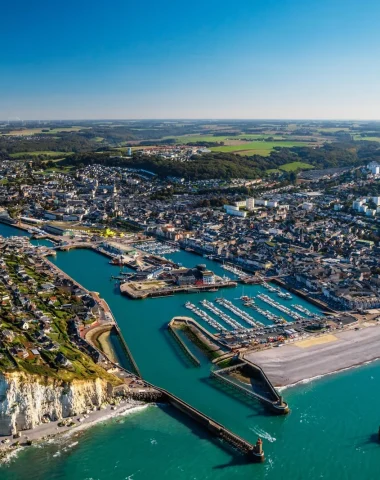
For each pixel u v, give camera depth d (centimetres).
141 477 19438
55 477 19275
